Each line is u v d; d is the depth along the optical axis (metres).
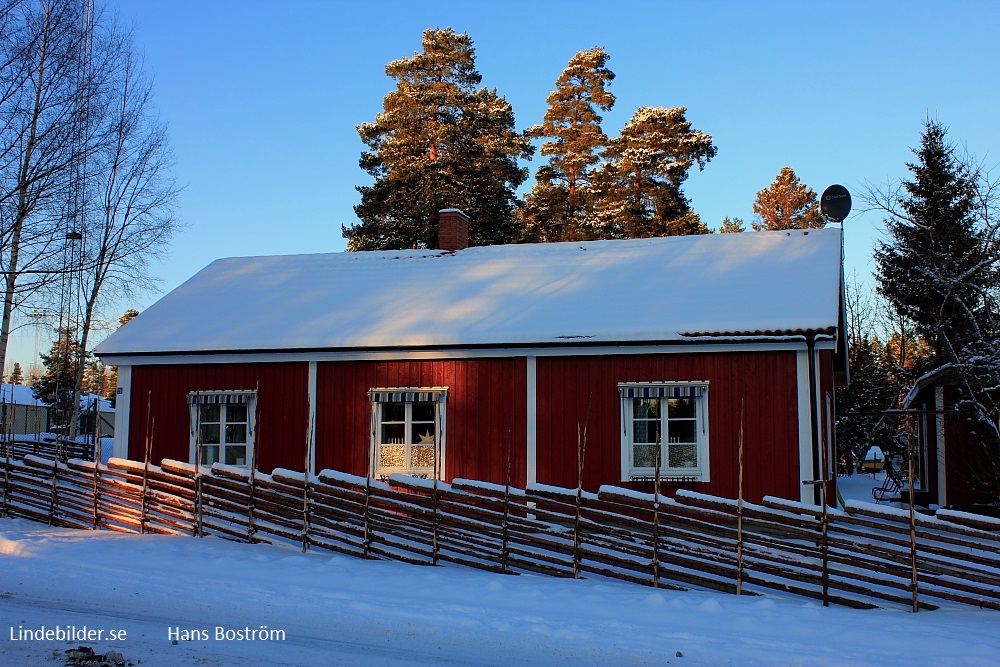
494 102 40.59
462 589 10.12
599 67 46.62
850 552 10.13
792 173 59.91
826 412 15.23
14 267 23.20
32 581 10.73
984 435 18.00
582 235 42.97
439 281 18.80
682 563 10.44
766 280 15.95
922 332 26.84
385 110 39.53
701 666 7.57
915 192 26.83
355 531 12.42
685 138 42.59
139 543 12.93
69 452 21.25
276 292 19.41
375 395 16.06
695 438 14.47
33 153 23.47
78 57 24.02
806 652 7.79
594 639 8.24
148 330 18.00
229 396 16.80
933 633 8.20
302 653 7.88
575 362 15.17
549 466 15.06
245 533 13.31
